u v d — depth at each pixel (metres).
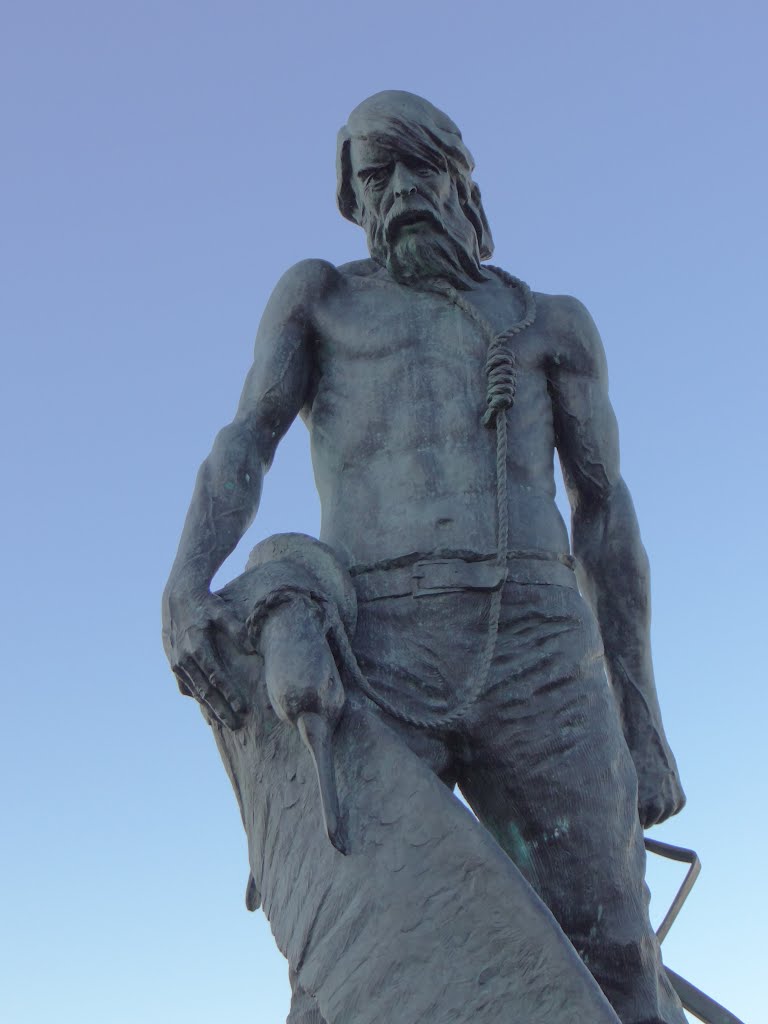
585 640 4.70
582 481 5.08
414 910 4.05
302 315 5.07
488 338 4.96
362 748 4.27
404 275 5.07
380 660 4.57
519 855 4.57
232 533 4.77
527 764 4.55
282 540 4.62
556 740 4.57
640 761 4.90
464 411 4.86
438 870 4.07
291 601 4.41
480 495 4.76
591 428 5.04
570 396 5.05
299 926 4.20
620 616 5.02
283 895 4.27
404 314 5.02
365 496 4.79
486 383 4.90
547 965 3.93
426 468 4.77
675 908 4.96
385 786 4.21
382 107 5.09
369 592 4.66
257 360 5.07
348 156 5.18
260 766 4.40
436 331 4.98
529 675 4.60
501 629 4.64
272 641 4.34
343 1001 4.05
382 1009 4.00
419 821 4.14
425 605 4.61
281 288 5.12
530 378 4.98
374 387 4.91
